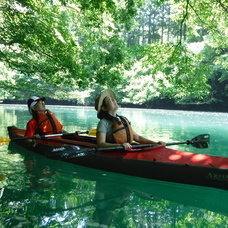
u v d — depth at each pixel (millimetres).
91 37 9508
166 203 2975
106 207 2785
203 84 8930
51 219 2438
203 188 3389
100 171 4199
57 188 3381
